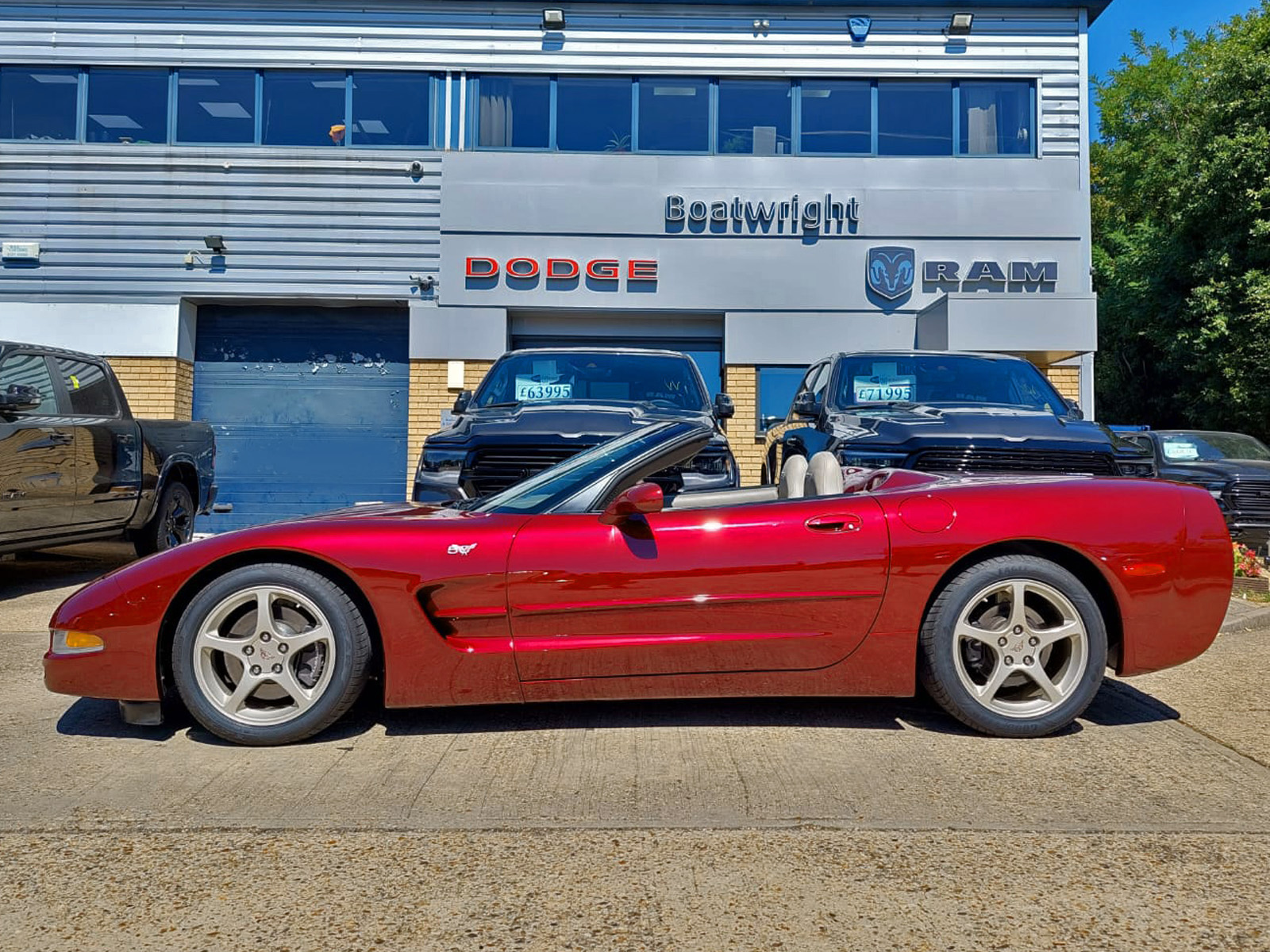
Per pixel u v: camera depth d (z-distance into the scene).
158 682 3.54
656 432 3.93
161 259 12.41
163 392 12.31
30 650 5.32
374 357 12.93
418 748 3.52
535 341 12.86
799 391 8.96
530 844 2.70
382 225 12.52
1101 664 3.57
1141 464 5.86
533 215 12.51
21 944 2.17
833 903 2.36
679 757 3.42
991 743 3.57
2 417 6.50
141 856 2.63
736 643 3.53
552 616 3.51
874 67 12.69
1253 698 4.23
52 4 12.51
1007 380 7.26
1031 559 3.58
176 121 12.58
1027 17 12.70
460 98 12.63
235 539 3.56
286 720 3.50
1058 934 2.21
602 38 12.68
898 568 3.54
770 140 12.73
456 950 2.15
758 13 12.70
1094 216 27.53
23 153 12.38
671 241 12.54
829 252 12.52
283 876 2.51
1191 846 2.67
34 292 12.34
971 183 12.60
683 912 2.31
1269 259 16.91
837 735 3.67
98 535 7.57
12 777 3.24
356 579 3.46
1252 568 8.14
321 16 12.61
